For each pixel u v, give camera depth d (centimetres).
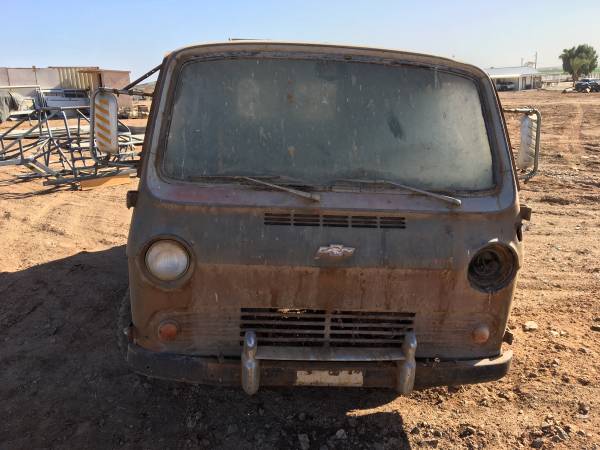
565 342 453
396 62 317
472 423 347
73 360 414
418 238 286
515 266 296
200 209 280
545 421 349
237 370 284
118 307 502
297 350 287
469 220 294
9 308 505
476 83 324
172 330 285
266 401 365
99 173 786
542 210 918
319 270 281
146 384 382
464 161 312
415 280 287
